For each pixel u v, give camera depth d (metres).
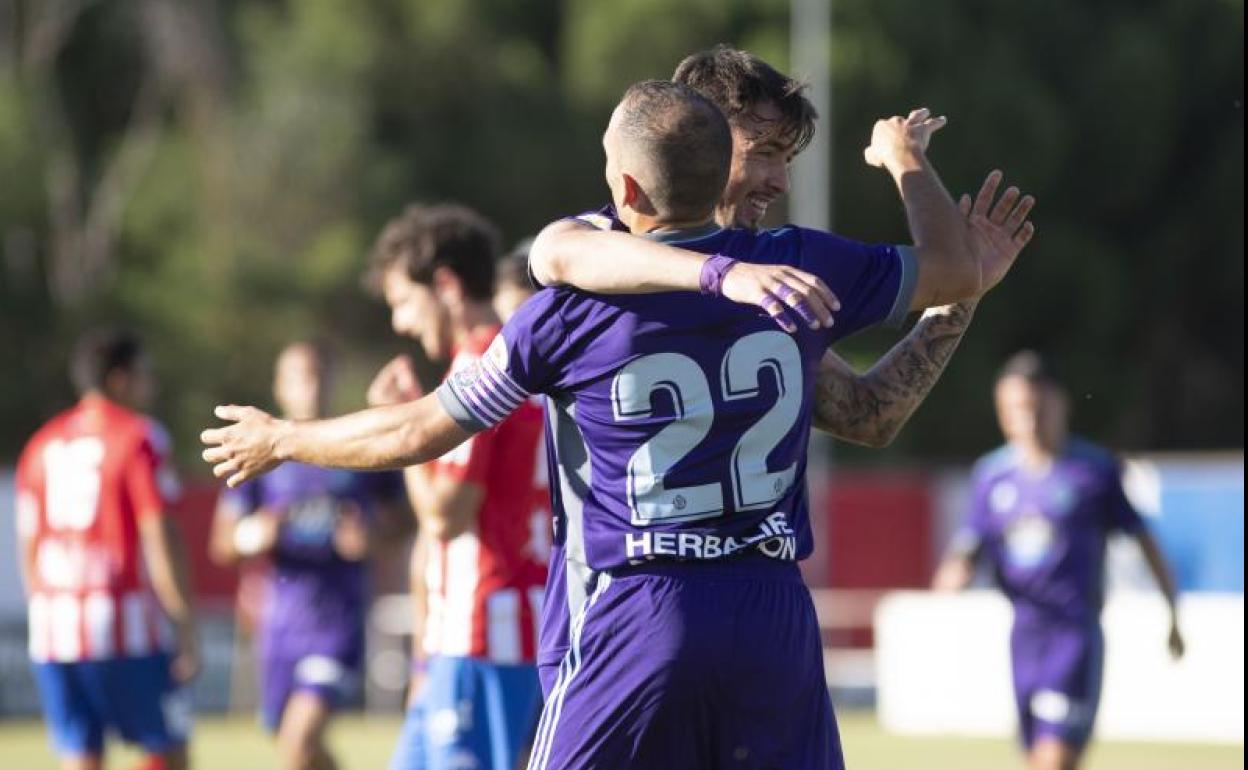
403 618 63.06
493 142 108.31
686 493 12.82
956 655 52.59
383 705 61.91
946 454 112.12
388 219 105.56
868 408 14.14
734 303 12.79
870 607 76.56
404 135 110.50
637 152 12.91
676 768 12.98
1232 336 120.62
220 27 110.38
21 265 106.31
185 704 28.64
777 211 93.56
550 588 13.56
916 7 107.06
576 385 12.95
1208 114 117.75
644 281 12.29
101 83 115.56
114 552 27.94
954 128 107.44
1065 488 30.73
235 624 62.91
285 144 104.75
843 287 13.12
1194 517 58.22
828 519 79.38
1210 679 49.09
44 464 28.12
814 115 14.05
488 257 20.02
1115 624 50.22
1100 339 116.44
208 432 13.58
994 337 114.69
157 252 109.38
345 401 100.69
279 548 30.41
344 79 106.62
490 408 13.05
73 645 27.91
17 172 104.06
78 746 28.28
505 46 110.50
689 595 12.81
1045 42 115.00
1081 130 115.12
